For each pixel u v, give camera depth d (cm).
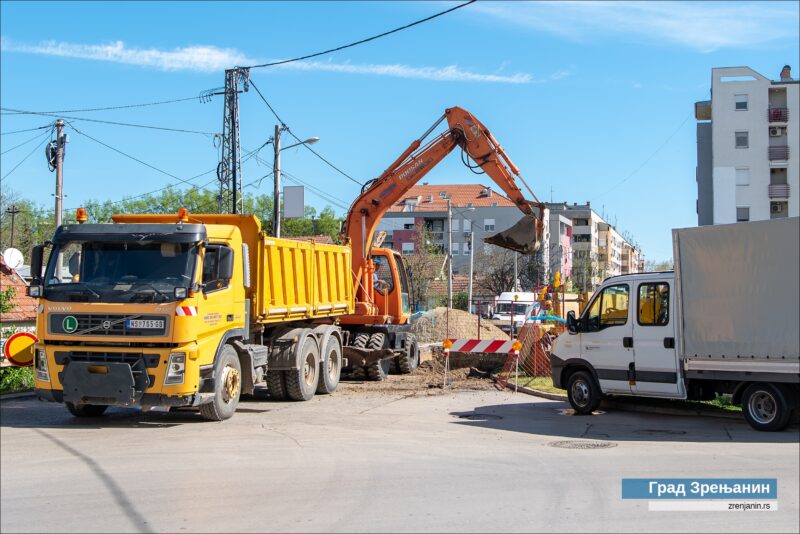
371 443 1087
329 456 987
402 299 2214
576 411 1411
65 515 707
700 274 1238
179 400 1185
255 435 1159
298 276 1630
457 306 6650
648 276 1324
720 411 1370
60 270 1238
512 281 6869
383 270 2170
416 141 2027
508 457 973
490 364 2245
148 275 1221
